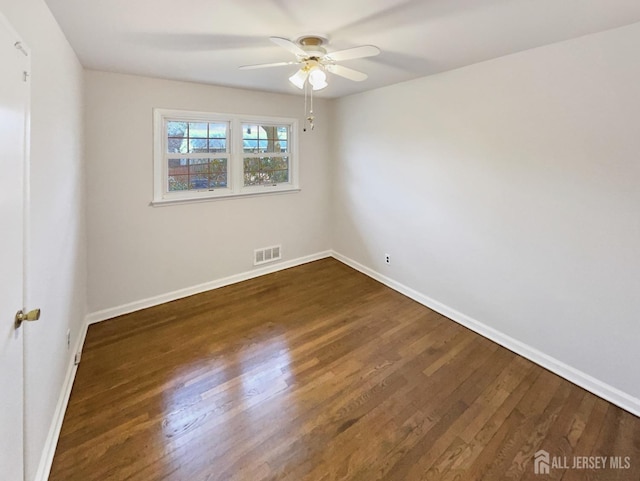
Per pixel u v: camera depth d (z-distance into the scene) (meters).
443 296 3.40
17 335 1.31
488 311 2.97
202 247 3.84
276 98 4.14
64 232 2.15
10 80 1.21
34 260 1.54
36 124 1.57
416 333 3.06
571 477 1.70
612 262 2.17
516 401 2.22
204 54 2.50
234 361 2.61
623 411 2.14
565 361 2.46
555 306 2.49
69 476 1.65
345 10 1.76
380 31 2.04
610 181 2.12
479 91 2.80
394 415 2.09
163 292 3.61
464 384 2.38
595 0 1.65
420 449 1.85
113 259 3.25
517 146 2.60
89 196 3.04
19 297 1.33
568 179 2.32
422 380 2.42
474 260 3.04
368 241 4.36
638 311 2.08
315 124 4.58
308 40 2.13
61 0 1.66
